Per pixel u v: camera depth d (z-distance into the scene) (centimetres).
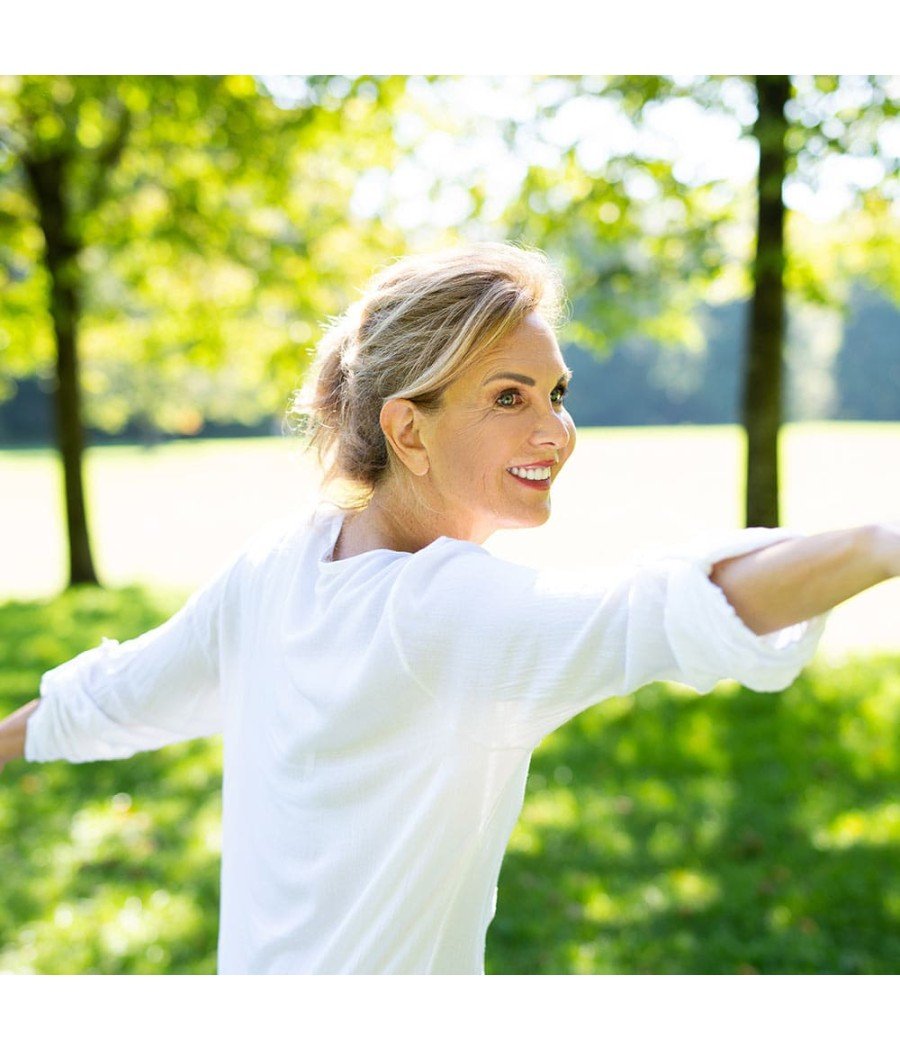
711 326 5444
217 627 134
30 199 993
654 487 2006
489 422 108
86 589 1073
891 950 337
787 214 689
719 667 83
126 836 444
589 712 595
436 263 112
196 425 5156
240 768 129
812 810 450
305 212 966
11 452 4253
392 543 119
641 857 411
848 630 841
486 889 113
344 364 118
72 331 1070
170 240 937
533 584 97
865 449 2880
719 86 660
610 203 718
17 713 150
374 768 109
